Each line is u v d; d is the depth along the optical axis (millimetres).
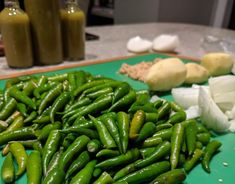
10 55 406
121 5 1157
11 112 277
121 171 208
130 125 235
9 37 389
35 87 305
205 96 291
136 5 1185
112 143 219
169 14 1190
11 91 294
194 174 227
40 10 390
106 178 199
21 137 249
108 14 1181
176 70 355
